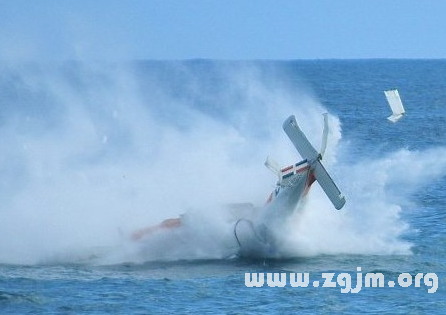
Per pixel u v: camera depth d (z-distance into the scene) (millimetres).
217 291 113250
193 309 105750
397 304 108625
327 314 104500
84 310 104938
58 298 109375
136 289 113938
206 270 124438
